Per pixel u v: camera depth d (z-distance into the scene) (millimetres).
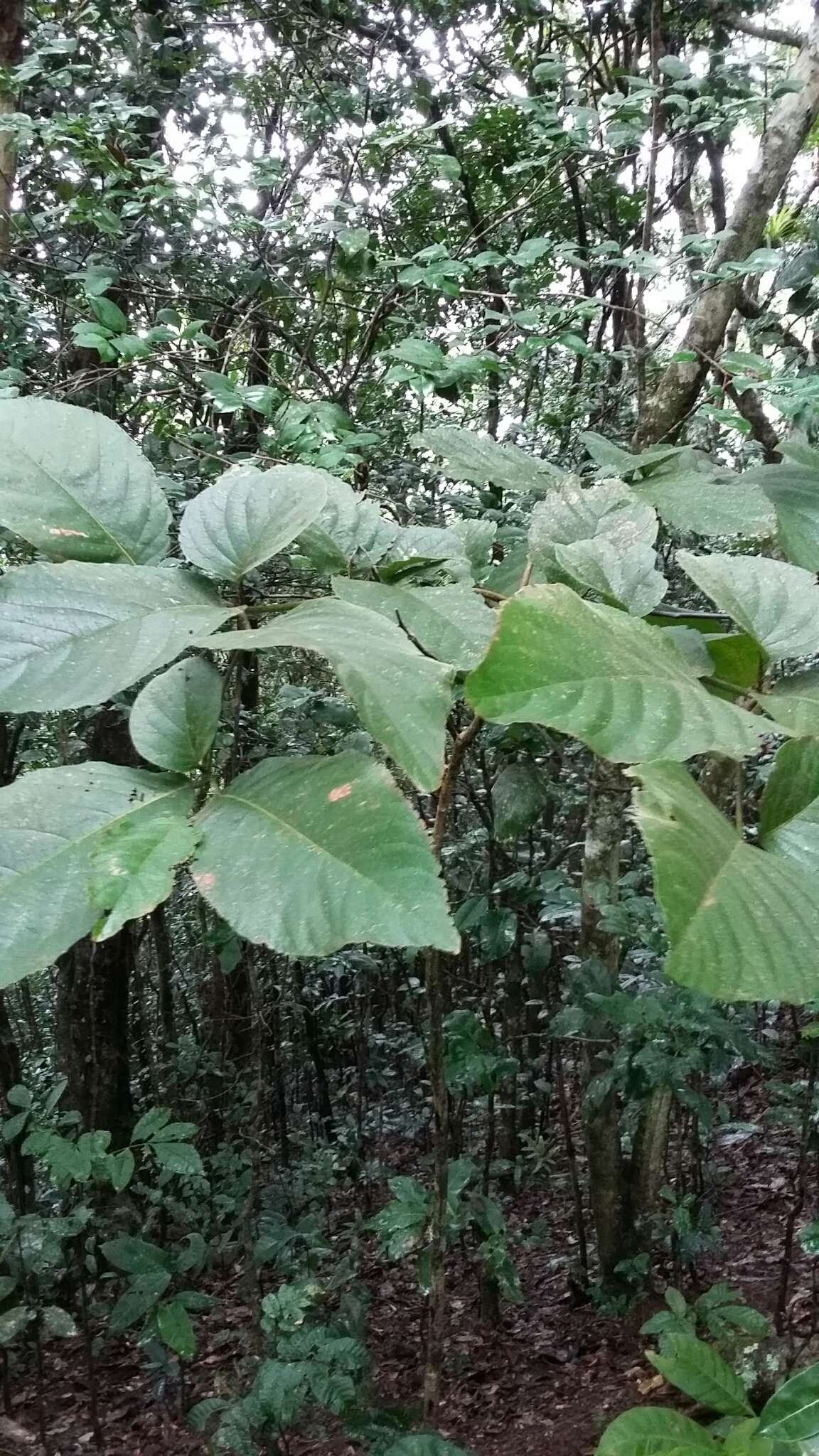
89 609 871
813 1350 2904
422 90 3973
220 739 2160
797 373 3486
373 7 4391
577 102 3410
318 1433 3096
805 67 3303
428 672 815
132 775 849
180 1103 5668
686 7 4379
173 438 3475
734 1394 1658
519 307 3510
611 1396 3545
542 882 3895
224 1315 4371
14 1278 3453
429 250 2844
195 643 825
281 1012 5574
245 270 3797
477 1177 4523
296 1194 4996
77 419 1078
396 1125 6055
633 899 3516
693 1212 4062
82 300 3891
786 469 1531
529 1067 4875
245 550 1018
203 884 717
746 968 566
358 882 686
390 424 4270
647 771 674
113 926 681
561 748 3875
